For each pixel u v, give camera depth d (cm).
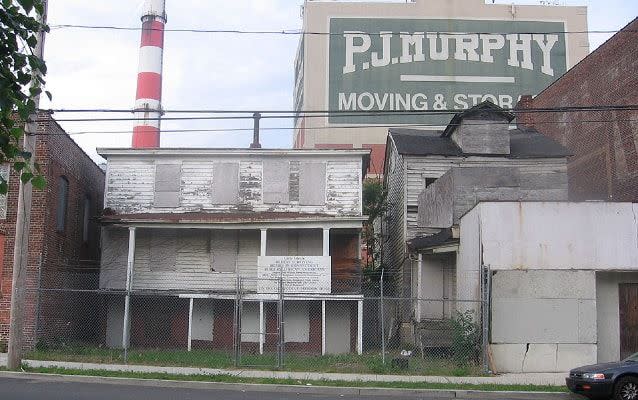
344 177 2566
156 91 6075
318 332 2516
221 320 2534
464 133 2820
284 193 2566
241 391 1415
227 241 2559
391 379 1558
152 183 2573
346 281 2556
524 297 1812
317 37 7038
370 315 2906
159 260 2539
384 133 6825
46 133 2016
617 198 2925
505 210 1845
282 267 2345
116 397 1247
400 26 7069
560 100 3519
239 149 2569
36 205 2142
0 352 2030
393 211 3191
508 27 7106
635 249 1845
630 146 2839
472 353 1812
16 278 1628
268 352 2400
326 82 6944
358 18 7075
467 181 2278
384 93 6919
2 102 587
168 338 2519
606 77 3050
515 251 1831
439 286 2436
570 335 1803
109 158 2583
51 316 2231
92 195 2834
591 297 1822
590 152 3181
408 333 2525
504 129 2822
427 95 6925
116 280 2520
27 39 623
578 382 1327
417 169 2802
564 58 7044
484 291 1755
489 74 6994
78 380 1520
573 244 1841
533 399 1402
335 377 1578
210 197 2569
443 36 7056
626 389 1293
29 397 1210
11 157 644
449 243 2208
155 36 6172
